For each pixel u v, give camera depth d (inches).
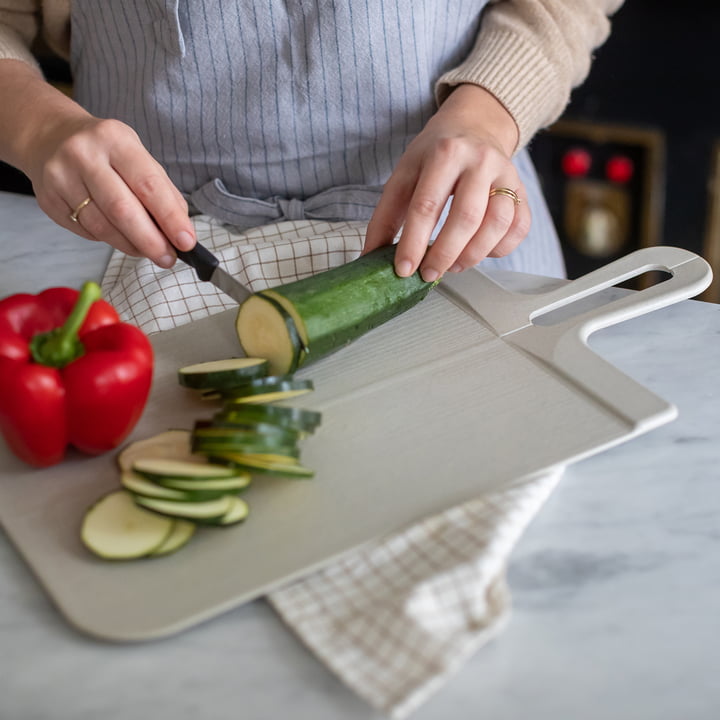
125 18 50.7
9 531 33.1
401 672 27.4
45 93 48.8
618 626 29.6
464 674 28.1
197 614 29.7
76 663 28.9
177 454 34.9
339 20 48.5
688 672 28.0
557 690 27.6
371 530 32.7
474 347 42.4
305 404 39.3
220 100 51.7
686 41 86.9
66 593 30.5
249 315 39.9
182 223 41.9
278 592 30.6
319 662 28.8
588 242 102.0
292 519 33.3
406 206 46.0
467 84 51.2
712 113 90.0
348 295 40.6
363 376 41.0
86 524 32.1
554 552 32.5
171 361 42.4
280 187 55.2
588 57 55.5
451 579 29.5
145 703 27.6
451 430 37.4
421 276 43.4
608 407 37.9
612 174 97.0
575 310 46.1
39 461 35.4
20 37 57.8
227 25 48.9
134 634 29.1
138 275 47.4
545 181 100.5
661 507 34.2
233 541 32.4
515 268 57.9
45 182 43.9
